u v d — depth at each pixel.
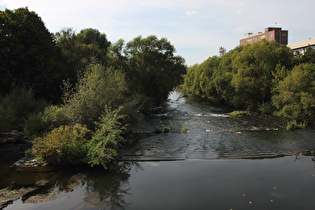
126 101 14.84
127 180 7.66
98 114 12.28
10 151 10.84
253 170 8.48
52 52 21.61
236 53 34.38
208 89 42.56
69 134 9.26
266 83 25.86
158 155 10.52
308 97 17.94
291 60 25.16
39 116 12.88
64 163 9.05
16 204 6.02
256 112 25.67
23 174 8.14
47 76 19.86
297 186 7.02
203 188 6.96
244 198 6.28
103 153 8.61
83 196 6.50
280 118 21.16
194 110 29.27
